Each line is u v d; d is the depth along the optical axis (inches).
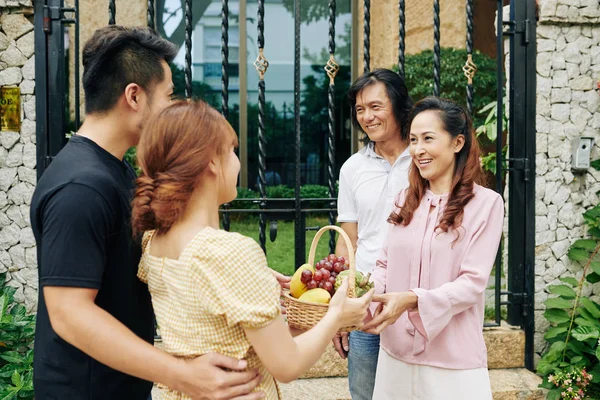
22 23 125.4
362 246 101.8
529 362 137.0
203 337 55.4
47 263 57.2
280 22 383.2
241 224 315.3
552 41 138.3
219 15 373.4
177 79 371.6
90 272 57.7
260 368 58.7
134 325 64.3
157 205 54.9
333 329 61.6
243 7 361.1
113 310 62.5
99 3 301.6
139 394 65.9
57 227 57.4
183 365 55.4
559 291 134.3
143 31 65.7
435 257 83.3
